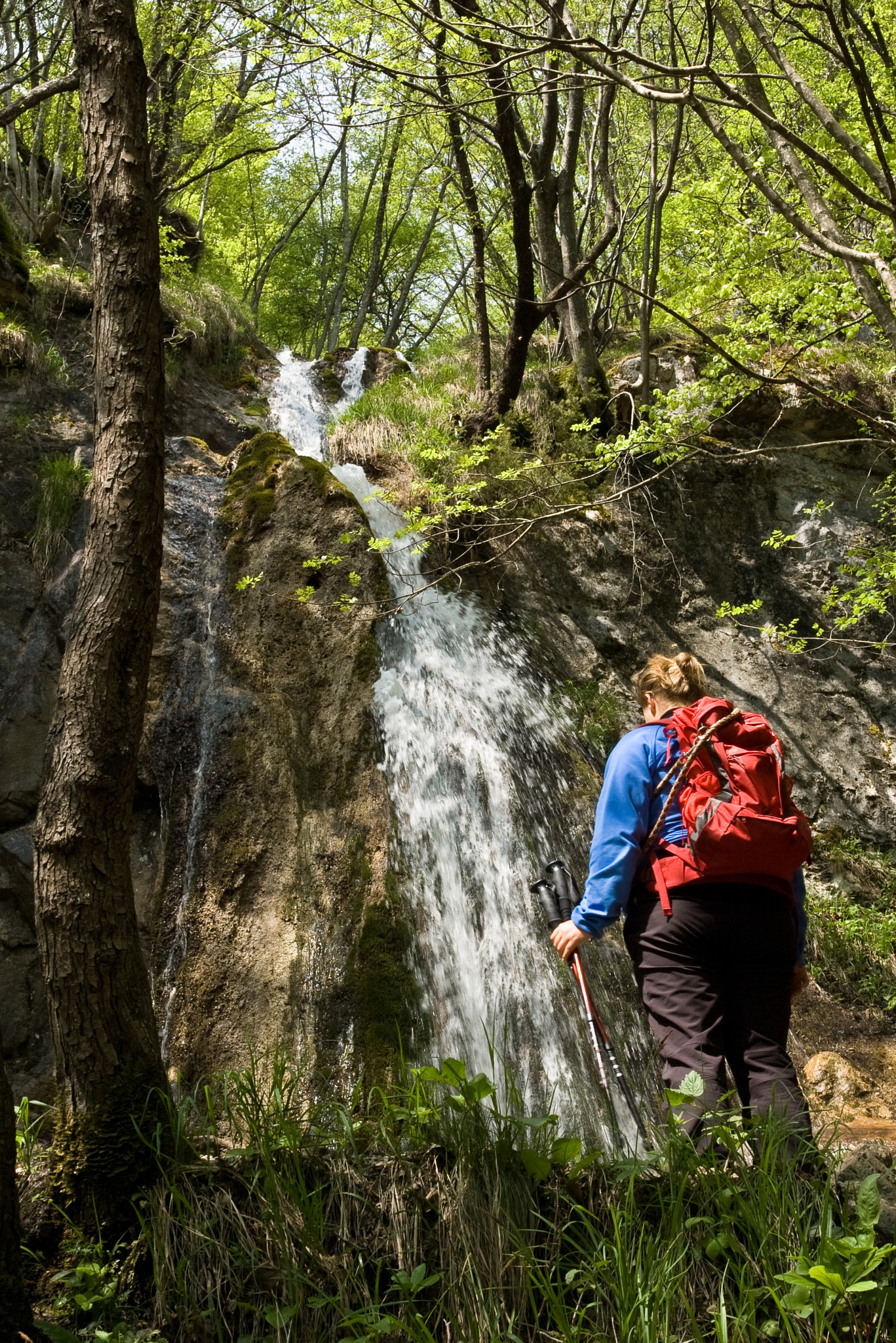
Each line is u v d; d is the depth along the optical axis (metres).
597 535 8.52
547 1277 2.10
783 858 2.37
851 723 8.30
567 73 4.27
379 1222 2.33
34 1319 2.13
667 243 9.42
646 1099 4.90
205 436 9.00
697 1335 1.85
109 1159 2.48
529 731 6.65
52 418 7.46
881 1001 6.49
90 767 2.68
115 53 3.01
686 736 2.51
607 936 5.55
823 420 9.26
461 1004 4.93
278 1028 4.78
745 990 2.40
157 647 6.11
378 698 5.86
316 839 5.38
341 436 8.49
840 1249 1.83
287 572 6.52
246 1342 2.10
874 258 4.04
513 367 8.41
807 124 7.54
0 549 6.31
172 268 10.92
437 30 6.11
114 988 2.63
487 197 10.54
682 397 5.83
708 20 3.88
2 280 8.05
